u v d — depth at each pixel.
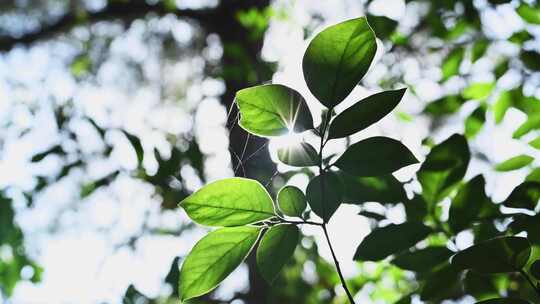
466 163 0.56
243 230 0.46
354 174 0.46
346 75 0.43
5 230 1.17
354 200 0.56
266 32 1.43
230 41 1.92
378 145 0.45
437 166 0.57
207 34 2.30
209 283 0.46
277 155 0.46
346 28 0.43
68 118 0.99
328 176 0.46
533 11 0.85
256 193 0.45
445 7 1.00
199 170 0.95
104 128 0.95
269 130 0.45
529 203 0.54
